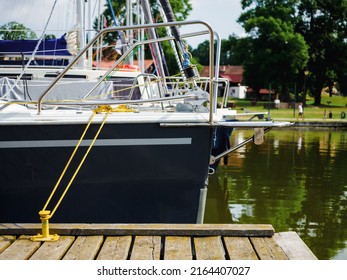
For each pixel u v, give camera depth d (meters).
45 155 5.48
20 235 4.82
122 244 4.61
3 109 5.71
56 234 4.80
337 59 62.50
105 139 5.48
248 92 84.69
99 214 5.70
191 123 5.51
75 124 5.42
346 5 61.19
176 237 4.80
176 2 37.75
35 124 5.36
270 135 29.48
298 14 62.53
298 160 17.56
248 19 60.72
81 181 5.59
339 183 12.96
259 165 16.11
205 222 9.26
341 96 72.81
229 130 6.43
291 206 10.43
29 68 9.36
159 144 5.54
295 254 4.44
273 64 58.16
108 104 5.60
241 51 60.19
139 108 6.98
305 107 57.72
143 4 9.15
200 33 6.64
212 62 5.44
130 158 5.55
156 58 9.91
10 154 5.45
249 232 4.83
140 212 5.73
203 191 5.77
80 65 9.82
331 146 22.83
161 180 5.66
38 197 5.63
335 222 9.23
